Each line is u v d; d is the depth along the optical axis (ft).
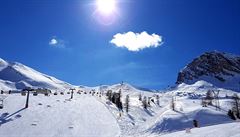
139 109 361.10
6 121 204.13
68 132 196.03
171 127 224.12
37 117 219.41
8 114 220.02
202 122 231.91
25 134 184.65
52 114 232.32
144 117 311.68
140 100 464.24
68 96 333.01
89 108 270.26
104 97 375.66
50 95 323.16
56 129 199.00
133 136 204.85
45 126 202.59
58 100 288.51
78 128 206.49
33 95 305.53
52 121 214.90
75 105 274.57
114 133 206.69
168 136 119.75
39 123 206.80
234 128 96.58
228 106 319.68
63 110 248.52
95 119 235.61
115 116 265.95
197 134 103.45
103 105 298.15
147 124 240.53
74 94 367.04
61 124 210.18
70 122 216.95
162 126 225.56
